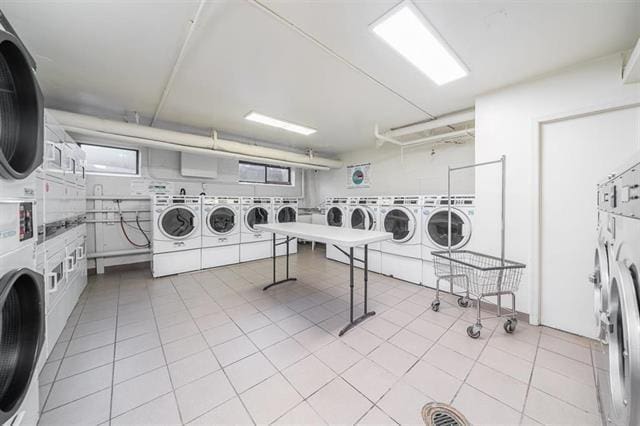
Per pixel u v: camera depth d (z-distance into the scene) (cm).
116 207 407
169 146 364
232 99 298
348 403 142
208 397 147
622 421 88
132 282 353
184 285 343
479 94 274
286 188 646
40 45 194
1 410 89
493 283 229
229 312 260
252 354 188
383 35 181
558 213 228
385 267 394
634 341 80
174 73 232
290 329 226
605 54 199
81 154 307
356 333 219
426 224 337
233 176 542
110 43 193
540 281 237
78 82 256
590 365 175
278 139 493
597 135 209
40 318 117
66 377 162
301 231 272
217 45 195
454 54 201
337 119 367
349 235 241
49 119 185
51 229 189
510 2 150
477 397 147
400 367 174
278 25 172
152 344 201
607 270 137
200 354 188
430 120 364
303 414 135
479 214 272
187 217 406
